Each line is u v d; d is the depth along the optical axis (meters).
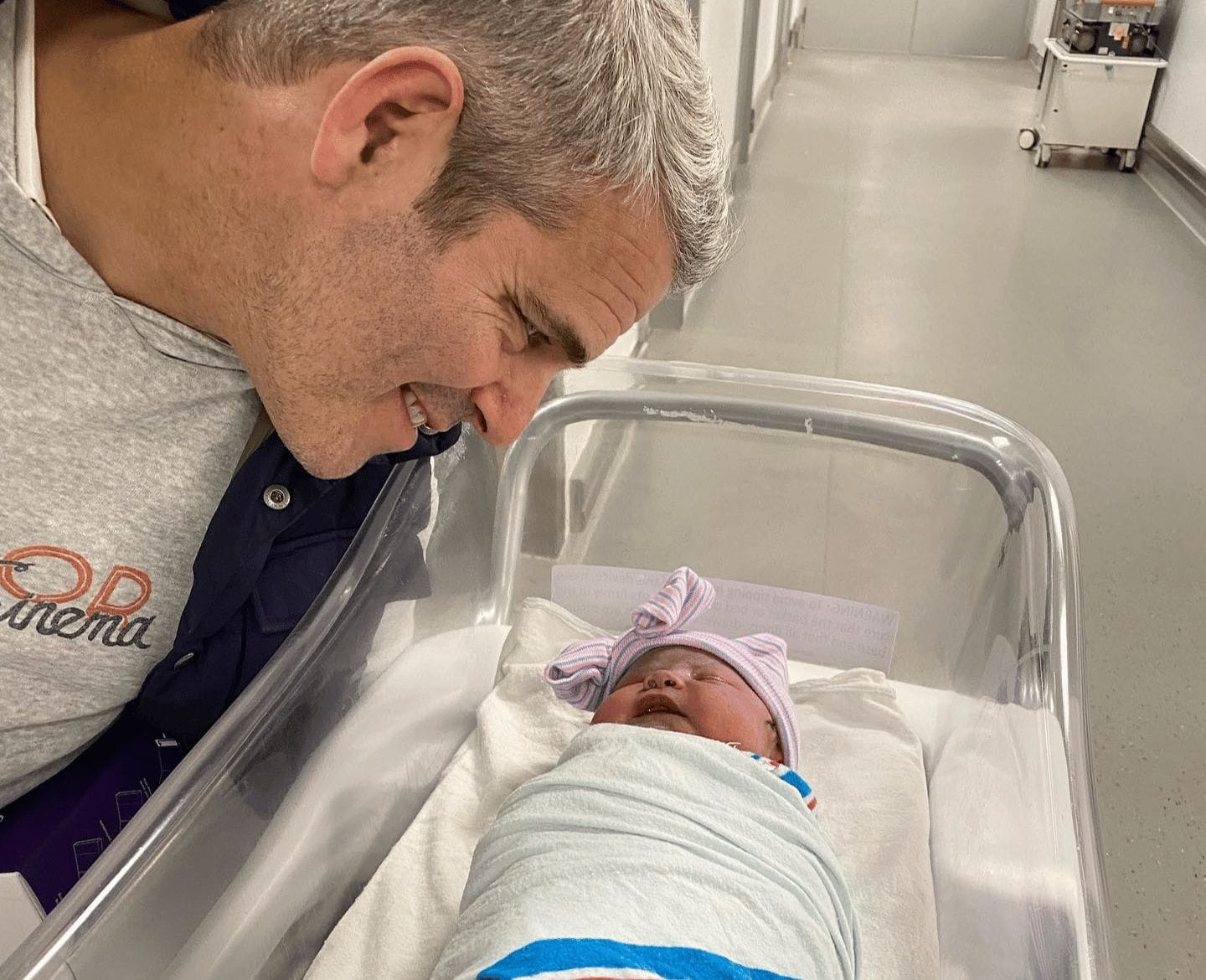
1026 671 0.86
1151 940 1.19
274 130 0.54
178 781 0.69
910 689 1.11
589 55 0.50
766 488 1.60
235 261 0.59
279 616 0.83
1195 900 1.23
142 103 0.57
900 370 2.34
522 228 0.54
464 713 1.08
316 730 0.82
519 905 0.70
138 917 0.64
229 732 0.73
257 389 0.66
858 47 5.94
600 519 1.56
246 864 0.74
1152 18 3.52
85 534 0.72
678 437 1.68
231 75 0.54
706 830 0.76
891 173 3.67
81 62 0.59
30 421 0.66
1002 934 0.74
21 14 0.57
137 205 0.60
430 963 0.80
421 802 0.98
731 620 1.17
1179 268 2.92
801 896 0.75
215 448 0.74
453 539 1.07
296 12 0.52
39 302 0.63
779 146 3.95
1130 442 2.08
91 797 0.83
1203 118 3.30
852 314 2.60
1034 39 5.62
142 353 0.66
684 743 0.83
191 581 0.79
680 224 0.57
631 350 2.24
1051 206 3.39
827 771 0.98
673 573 1.09
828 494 1.56
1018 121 4.40
